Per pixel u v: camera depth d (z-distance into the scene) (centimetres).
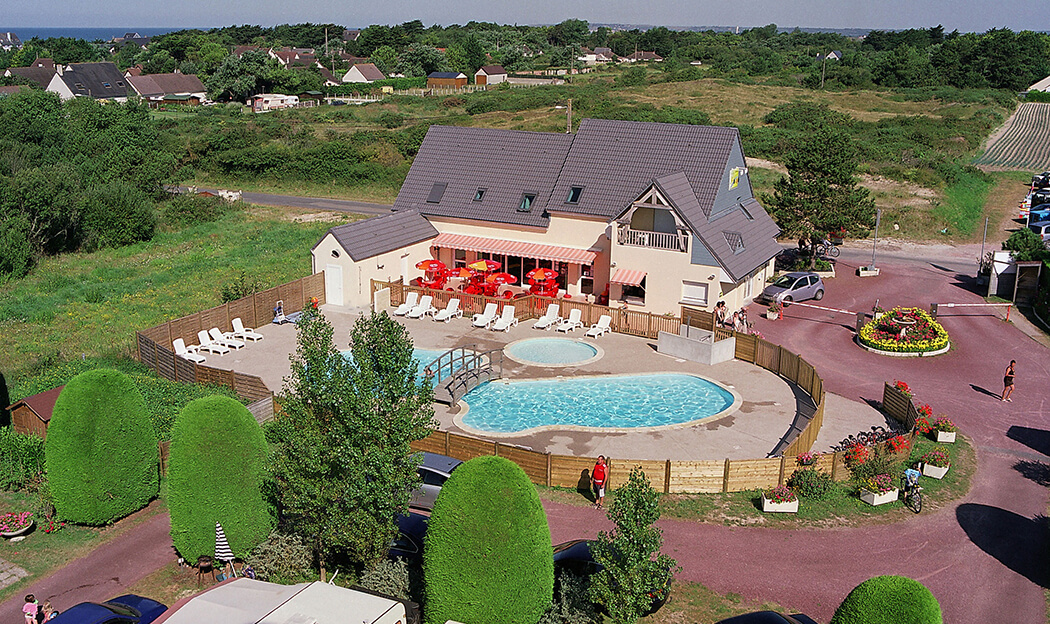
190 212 7725
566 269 5334
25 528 2675
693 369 4162
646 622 2225
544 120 12000
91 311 5019
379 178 9644
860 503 2877
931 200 7888
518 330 4734
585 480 2969
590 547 2230
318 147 9862
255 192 9544
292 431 2292
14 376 3975
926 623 1725
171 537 2650
